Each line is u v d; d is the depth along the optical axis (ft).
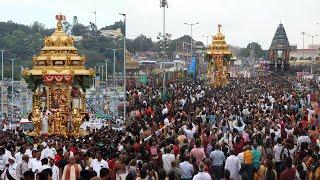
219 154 85.05
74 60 146.00
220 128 119.24
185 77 451.12
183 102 201.77
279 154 88.69
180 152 84.43
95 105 273.13
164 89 266.77
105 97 293.02
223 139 101.60
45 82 144.05
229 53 397.39
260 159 83.97
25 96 301.02
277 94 256.52
